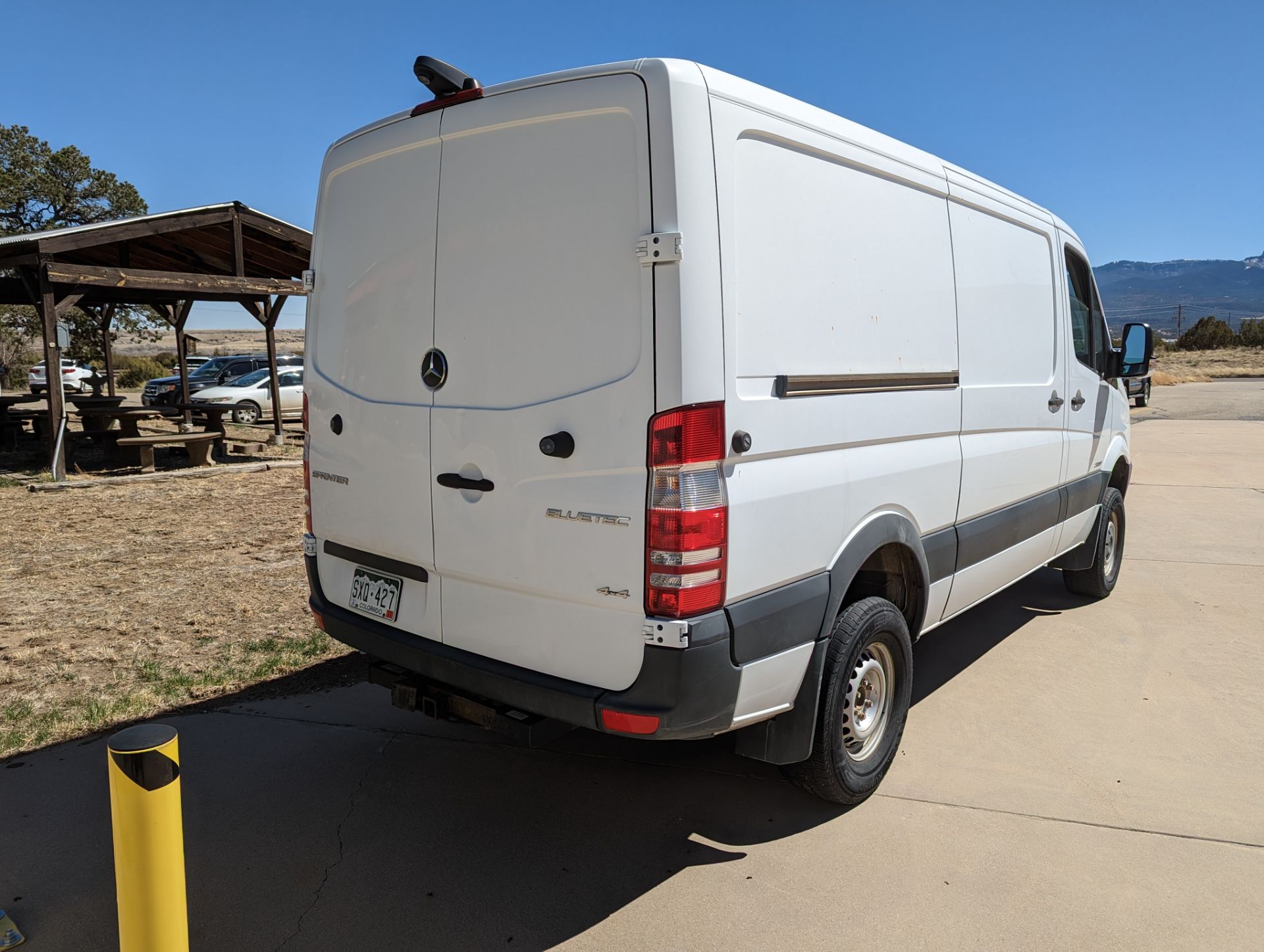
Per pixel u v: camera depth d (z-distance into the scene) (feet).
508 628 9.27
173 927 7.09
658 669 8.07
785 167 9.04
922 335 11.36
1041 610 19.12
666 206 7.84
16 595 19.26
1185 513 29.86
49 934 8.52
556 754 12.38
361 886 9.34
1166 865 9.71
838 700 9.96
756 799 11.20
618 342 8.14
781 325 8.91
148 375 124.47
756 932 8.63
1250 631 17.63
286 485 35.24
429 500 9.84
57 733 12.73
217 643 16.40
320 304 11.44
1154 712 13.74
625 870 9.66
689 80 7.98
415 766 12.00
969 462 12.55
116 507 29.94
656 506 7.95
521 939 8.52
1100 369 17.75
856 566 9.99
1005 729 13.16
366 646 10.80
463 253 9.36
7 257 34.86
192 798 11.07
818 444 9.37
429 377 9.71
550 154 8.59
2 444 46.88
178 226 38.58
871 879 9.48
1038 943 8.47
